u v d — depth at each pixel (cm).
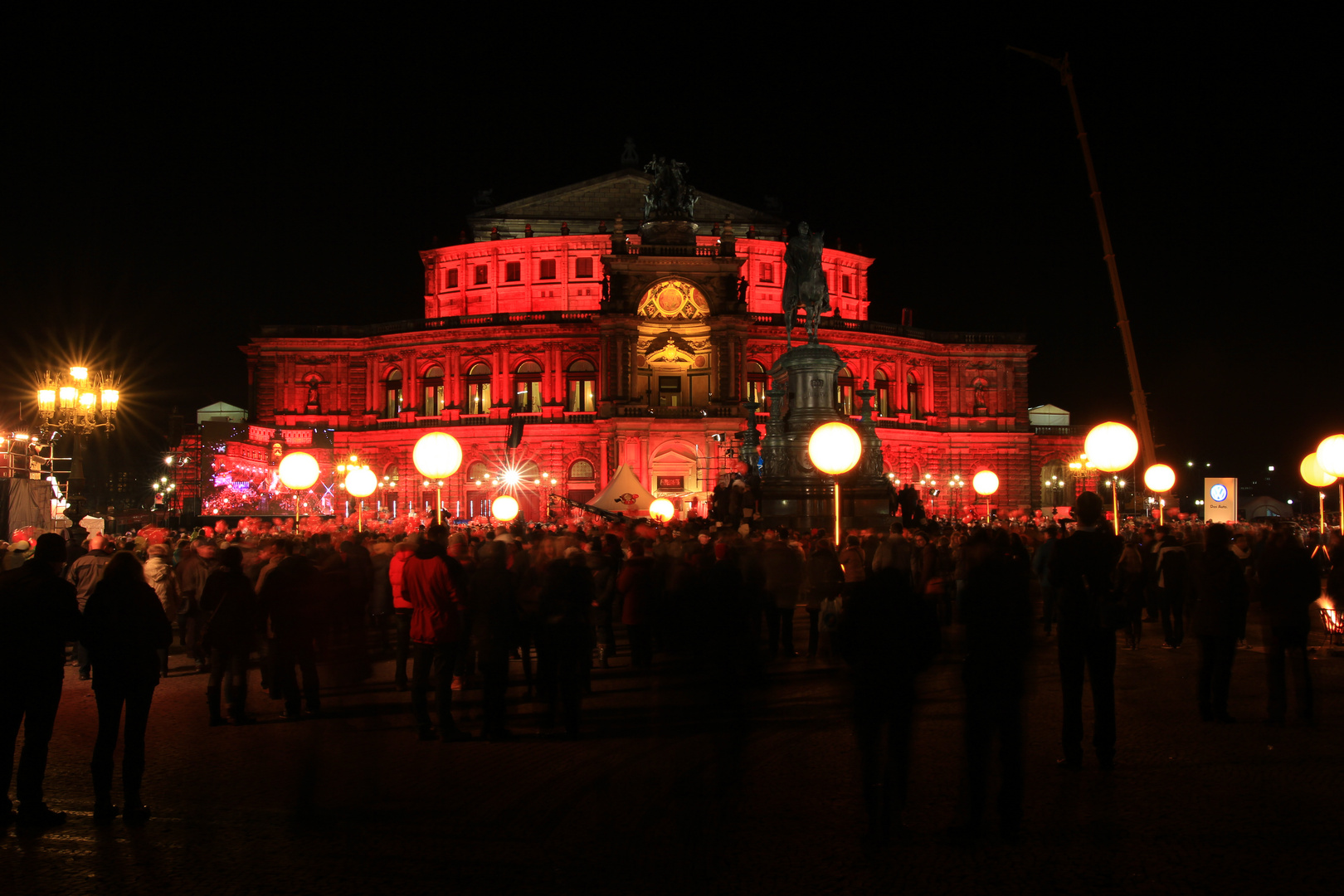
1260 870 1011
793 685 2150
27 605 1234
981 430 11319
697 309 9562
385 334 10475
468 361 10156
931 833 1144
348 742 1673
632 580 2467
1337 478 3275
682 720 1808
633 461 9206
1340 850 1069
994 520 5697
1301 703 1705
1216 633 1708
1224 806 1223
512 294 10825
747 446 6450
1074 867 1030
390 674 2519
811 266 5381
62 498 5041
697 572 1517
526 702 2088
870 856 1069
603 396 9388
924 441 11075
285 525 4012
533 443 9819
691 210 9694
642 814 1239
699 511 8912
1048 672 2347
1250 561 2869
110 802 1245
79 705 2098
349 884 1011
